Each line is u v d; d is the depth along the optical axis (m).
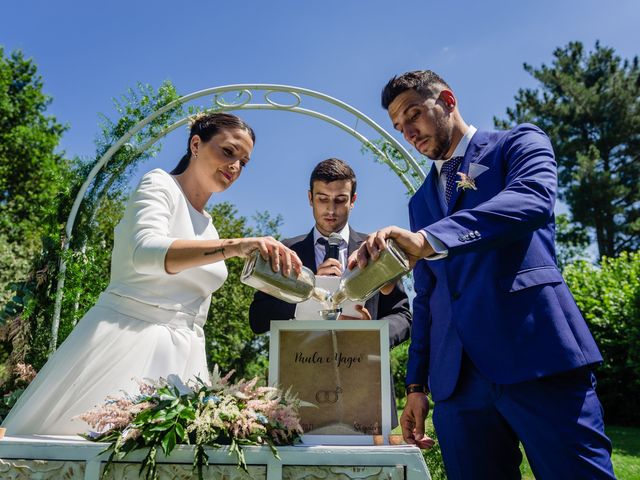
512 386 1.54
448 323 1.75
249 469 1.24
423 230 1.39
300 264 1.49
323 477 1.23
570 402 1.48
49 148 19.39
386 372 1.49
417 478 1.22
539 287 1.55
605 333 10.12
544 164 1.57
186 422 1.28
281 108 4.19
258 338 9.80
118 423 1.31
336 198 2.63
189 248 1.50
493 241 1.40
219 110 4.24
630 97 21.48
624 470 5.84
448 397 1.70
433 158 1.91
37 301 3.81
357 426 1.45
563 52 23.78
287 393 1.42
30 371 3.54
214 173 2.01
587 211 20.67
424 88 1.81
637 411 9.98
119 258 1.78
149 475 1.21
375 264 1.35
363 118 4.07
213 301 9.10
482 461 1.67
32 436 1.49
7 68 19.95
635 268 10.66
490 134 1.84
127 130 4.26
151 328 1.72
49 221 4.14
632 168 21.25
